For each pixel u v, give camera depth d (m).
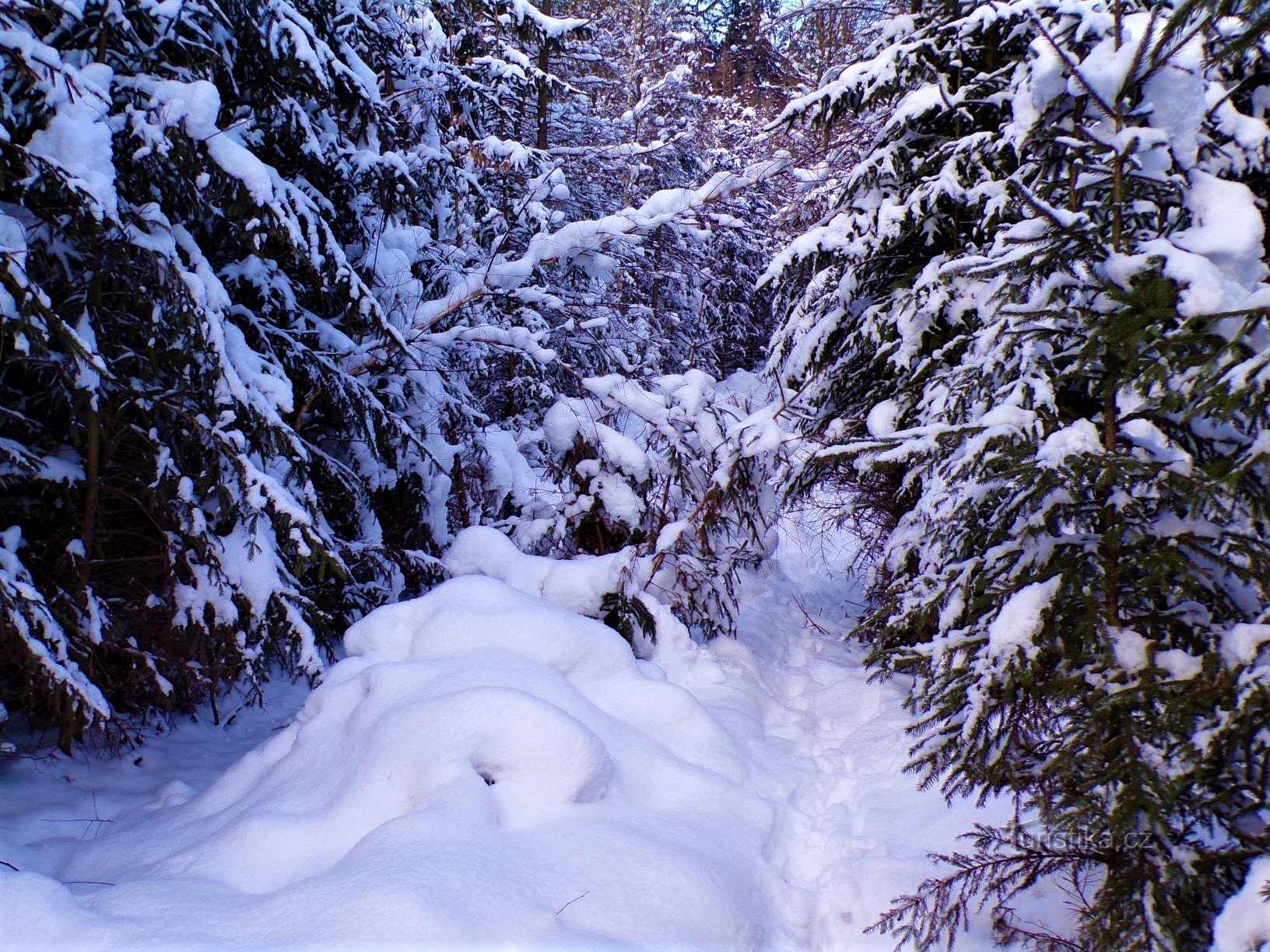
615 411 7.00
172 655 5.01
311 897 2.68
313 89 6.52
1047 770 2.59
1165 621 2.70
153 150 4.73
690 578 6.56
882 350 6.70
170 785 4.38
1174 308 2.46
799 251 7.36
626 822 3.53
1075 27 4.02
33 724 4.84
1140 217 3.14
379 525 7.45
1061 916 3.10
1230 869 2.36
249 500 4.81
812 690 6.58
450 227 9.64
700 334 13.93
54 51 4.01
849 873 3.75
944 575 3.37
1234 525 2.67
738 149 19.88
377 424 6.96
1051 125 3.33
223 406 4.91
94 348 4.27
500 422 11.22
